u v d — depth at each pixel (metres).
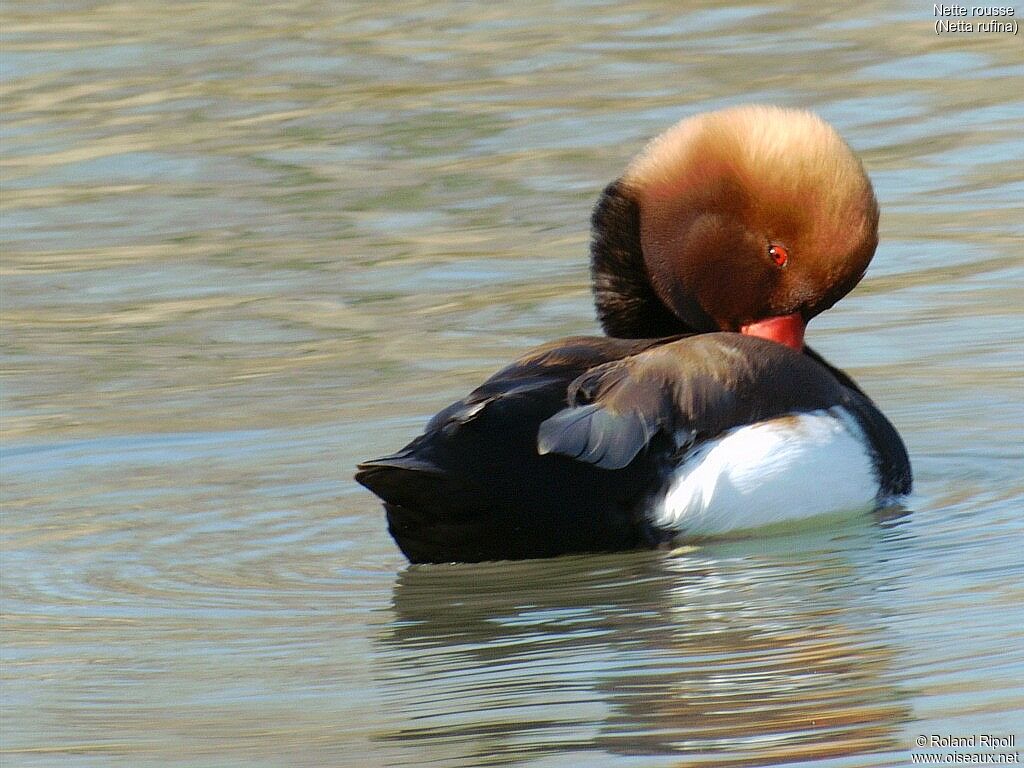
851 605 8.25
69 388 13.34
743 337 9.74
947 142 18.44
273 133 20.02
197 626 8.48
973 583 8.45
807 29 22.77
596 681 7.51
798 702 7.17
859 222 10.27
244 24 24.45
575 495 8.87
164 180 18.80
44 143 20.05
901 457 10.15
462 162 18.77
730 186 10.44
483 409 8.79
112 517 10.30
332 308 15.06
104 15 25.08
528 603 8.55
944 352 12.93
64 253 16.94
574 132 19.36
